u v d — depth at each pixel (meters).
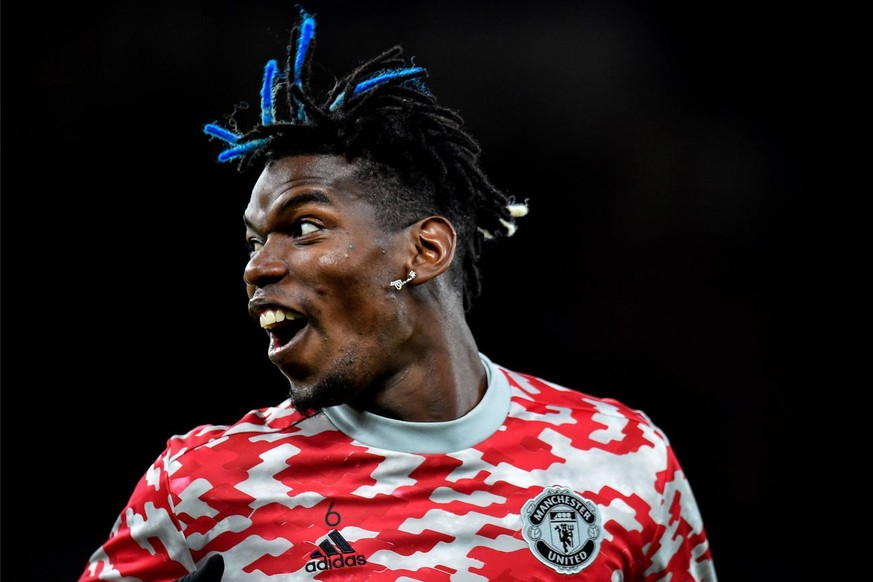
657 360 19.50
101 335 19.61
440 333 7.01
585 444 7.31
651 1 19.70
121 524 6.99
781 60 19.62
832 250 19.42
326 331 6.52
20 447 19.23
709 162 19.70
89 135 19.22
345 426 6.97
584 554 6.87
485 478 6.93
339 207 6.57
